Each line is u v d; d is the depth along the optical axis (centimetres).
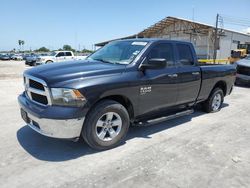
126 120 409
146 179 312
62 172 326
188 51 540
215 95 642
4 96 820
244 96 919
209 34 3491
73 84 347
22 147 400
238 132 498
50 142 421
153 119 466
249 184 307
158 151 396
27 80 398
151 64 413
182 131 496
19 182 301
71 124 345
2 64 3247
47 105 354
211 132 494
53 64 427
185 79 512
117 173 326
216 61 2325
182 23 3947
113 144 402
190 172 332
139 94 421
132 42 483
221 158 377
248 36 4059
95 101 362
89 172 328
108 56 477
